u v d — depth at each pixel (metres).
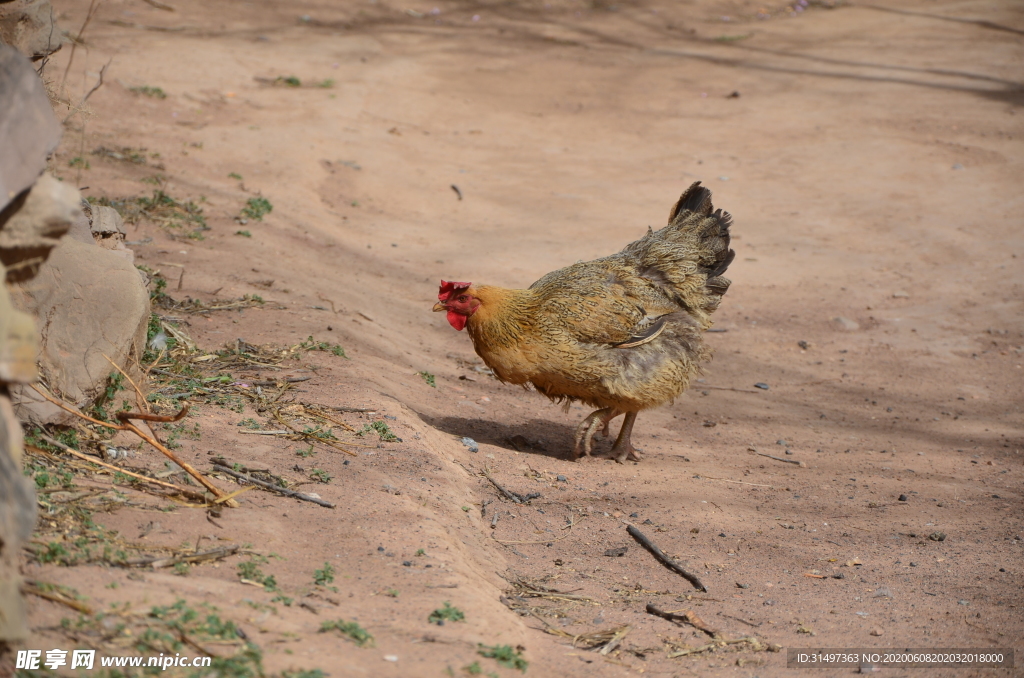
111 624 5.34
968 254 21.98
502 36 39.94
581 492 10.33
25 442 7.34
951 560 9.30
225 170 22.00
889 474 12.10
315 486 8.30
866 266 21.28
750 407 14.73
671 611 7.72
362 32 38.06
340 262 18.41
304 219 20.30
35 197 5.34
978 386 16.08
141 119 24.11
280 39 34.97
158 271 14.39
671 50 39.47
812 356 17.06
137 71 27.58
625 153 28.56
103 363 8.10
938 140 29.47
